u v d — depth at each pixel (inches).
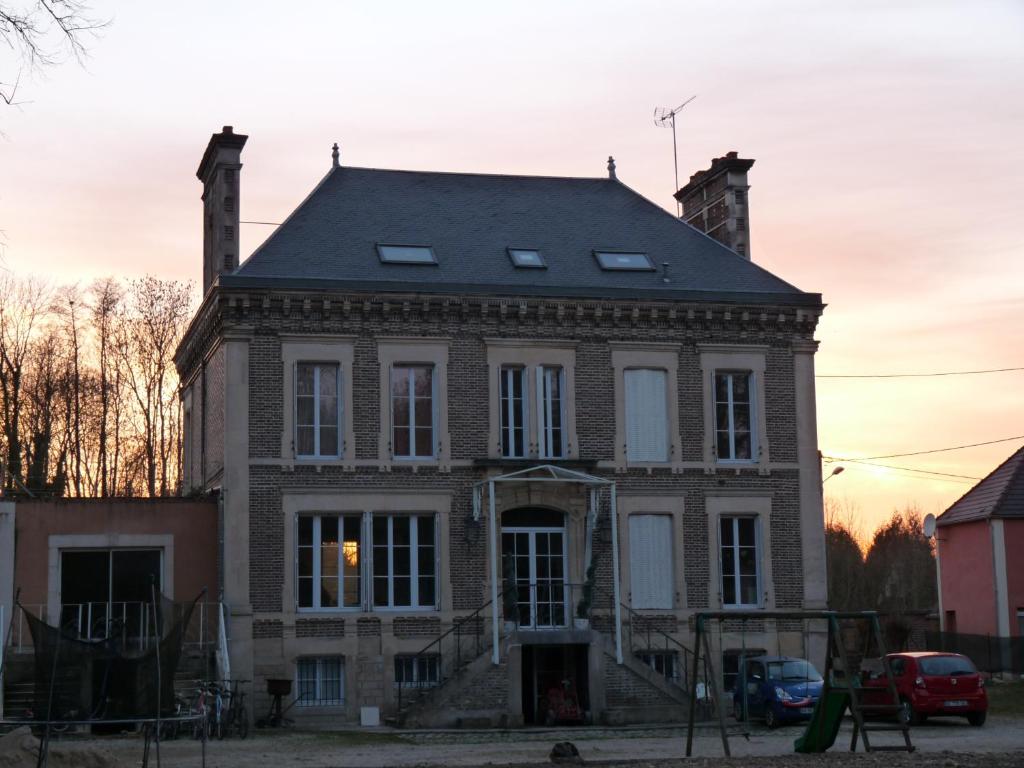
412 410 1269.7
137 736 1034.7
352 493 1238.9
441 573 1246.9
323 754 918.4
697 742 1032.2
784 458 1354.6
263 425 1227.2
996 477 1724.9
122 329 2111.2
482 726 1160.2
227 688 1111.6
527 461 1268.5
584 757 898.7
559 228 1408.7
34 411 2092.8
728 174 1481.3
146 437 2063.2
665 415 1328.7
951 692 1132.5
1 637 1126.4
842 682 901.8
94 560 1223.5
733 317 1347.2
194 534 1237.1
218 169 1306.6
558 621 1269.7
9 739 808.9
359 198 1376.7
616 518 1298.0
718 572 1318.9
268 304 1234.6
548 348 1302.9
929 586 3179.1
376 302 1257.4
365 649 1220.5
